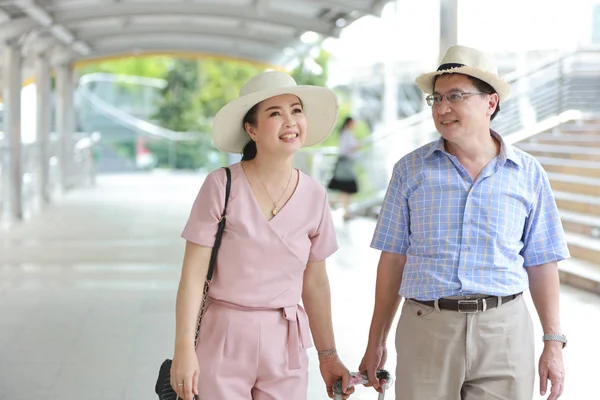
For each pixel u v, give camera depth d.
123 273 7.72
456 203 2.64
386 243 2.80
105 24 13.06
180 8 10.36
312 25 10.90
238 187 2.59
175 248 9.24
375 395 4.44
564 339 2.71
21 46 11.78
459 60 2.62
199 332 2.62
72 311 6.17
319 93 2.62
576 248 7.64
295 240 2.63
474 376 2.64
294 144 2.60
